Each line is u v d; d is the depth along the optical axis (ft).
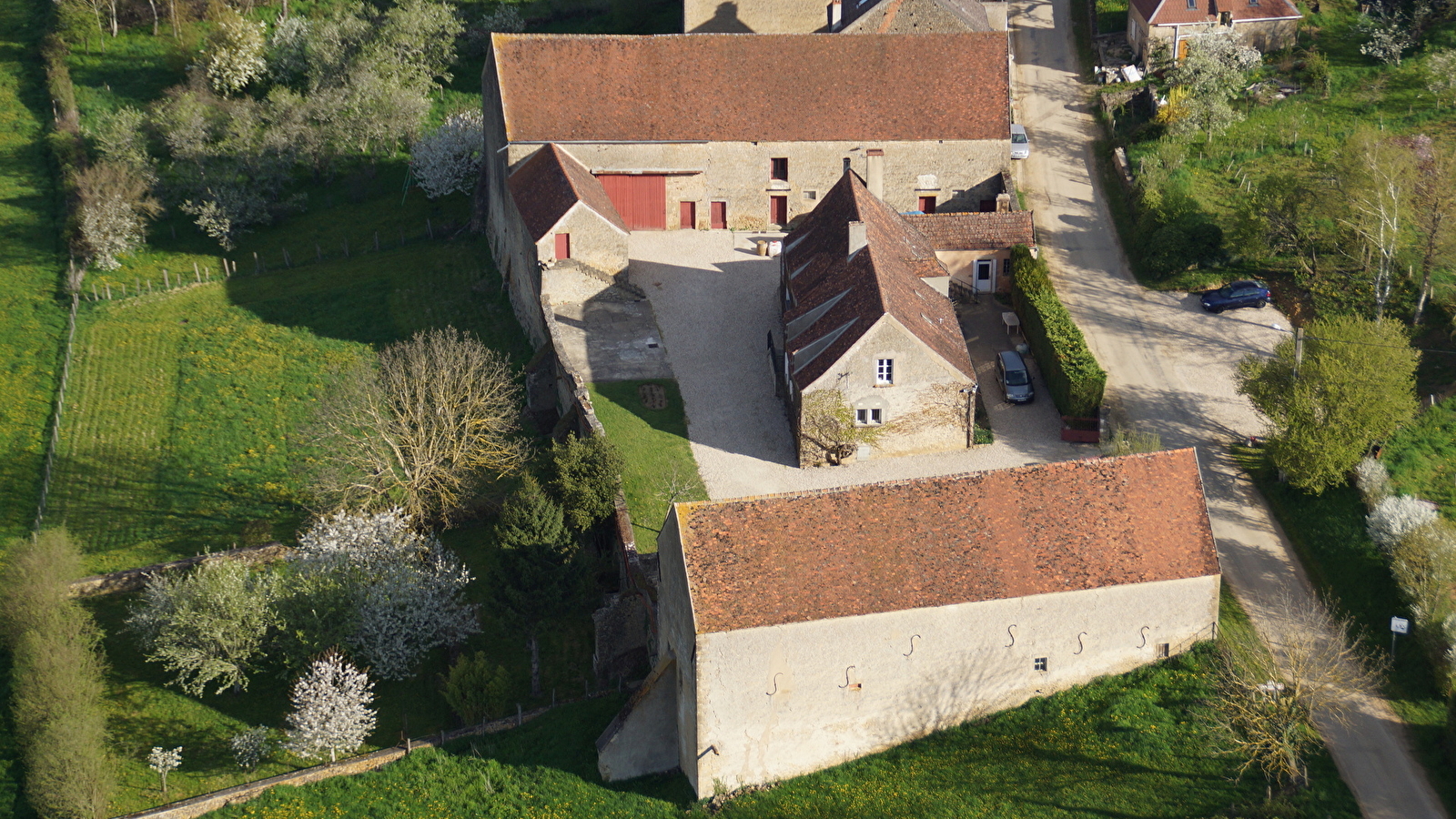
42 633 221.87
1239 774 181.47
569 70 316.40
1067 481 195.62
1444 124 319.88
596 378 268.00
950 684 191.31
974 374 246.47
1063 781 183.73
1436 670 195.31
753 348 277.03
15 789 208.44
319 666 207.51
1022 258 278.67
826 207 280.72
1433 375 253.03
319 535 233.35
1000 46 315.99
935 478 194.39
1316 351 233.35
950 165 311.06
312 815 196.34
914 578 187.52
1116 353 268.82
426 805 196.34
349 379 255.29
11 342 327.06
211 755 210.59
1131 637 194.18
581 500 228.63
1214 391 257.96
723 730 186.39
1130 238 301.02
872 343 239.50
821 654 185.47
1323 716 191.52
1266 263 288.30
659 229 316.19
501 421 253.44
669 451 250.78
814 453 246.68
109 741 212.84
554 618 215.51
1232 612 210.38
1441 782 181.47
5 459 289.53
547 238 282.36
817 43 317.63
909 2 327.88
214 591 218.79
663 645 200.03
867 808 184.34
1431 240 264.52
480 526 249.14
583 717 205.26
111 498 274.36
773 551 186.91
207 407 297.74
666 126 311.47
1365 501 223.10
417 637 221.66
